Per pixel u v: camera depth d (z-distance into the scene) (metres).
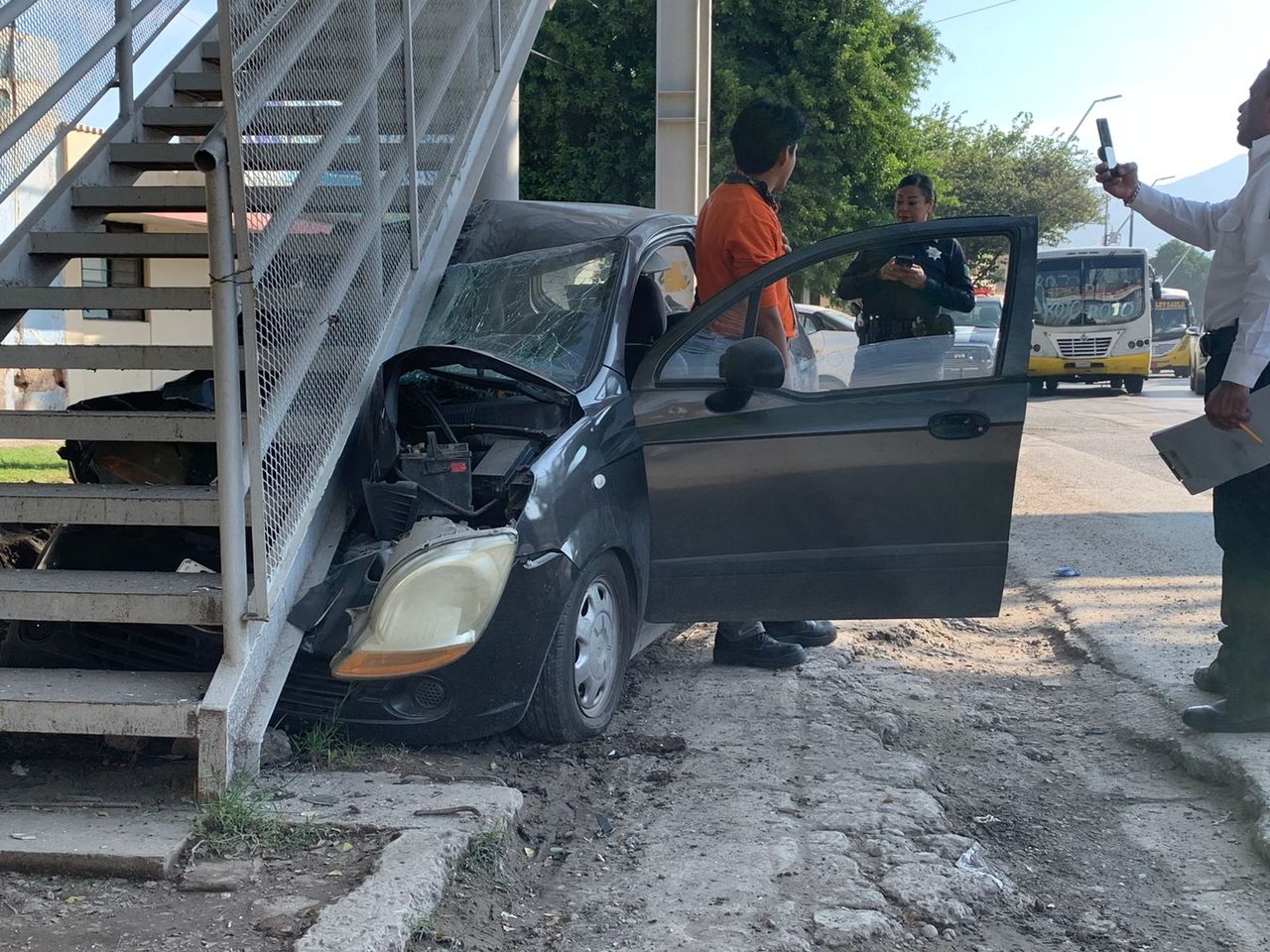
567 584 3.87
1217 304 4.22
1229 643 4.30
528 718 3.97
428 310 5.02
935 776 3.95
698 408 4.23
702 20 13.62
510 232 5.57
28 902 2.87
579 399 4.23
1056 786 3.91
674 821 3.50
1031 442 14.49
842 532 4.22
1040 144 48.34
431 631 3.55
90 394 15.47
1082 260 24.95
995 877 3.19
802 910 2.95
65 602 3.59
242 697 3.42
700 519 4.27
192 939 2.70
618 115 22.08
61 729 3.34
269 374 3.57
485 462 4.06
